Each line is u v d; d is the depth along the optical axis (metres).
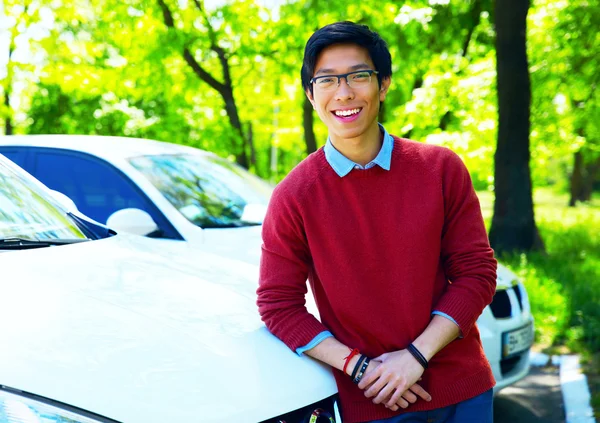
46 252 2.27
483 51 15.05
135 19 12.40
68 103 17.03
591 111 15.44
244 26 13.04
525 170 9.91
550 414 4.32
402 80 14.24
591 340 5.78
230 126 14.20
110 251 2.44
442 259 2.14
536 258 9.08
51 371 1.61
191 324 1.95
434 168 2.04
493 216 10.09
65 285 1.97
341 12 12.36
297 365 1.97
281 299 2.09
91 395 1.59
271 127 20.97
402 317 2.03
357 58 2.01
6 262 2.07
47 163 4.46
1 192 2.62
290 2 12.64
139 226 3.75
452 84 13.35
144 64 12.79
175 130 14.80
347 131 2.00
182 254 2.74
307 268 2.14
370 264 2.02
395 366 1.97
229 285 2.38
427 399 2.01
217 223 4.27
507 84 9.87
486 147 13.42
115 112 15.30
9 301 1.80
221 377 1.77
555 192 54.62
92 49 13.08
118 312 1.88
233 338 1.96
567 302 6.48
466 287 2.05
